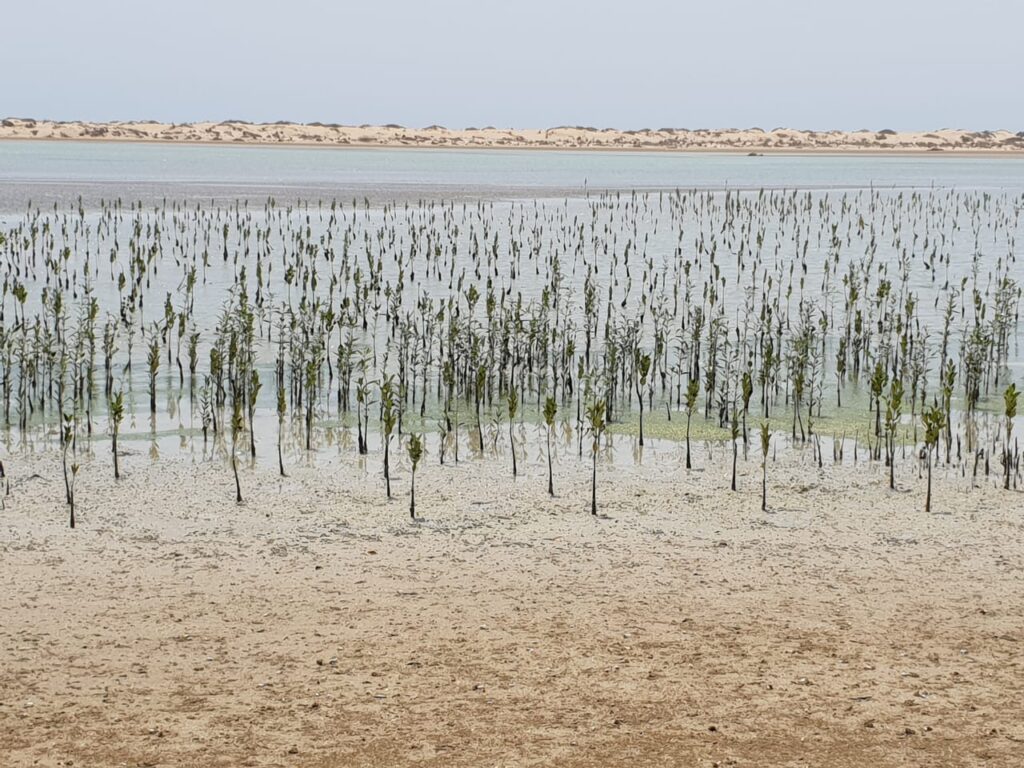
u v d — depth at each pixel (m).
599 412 25.34
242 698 15.37
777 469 28.56
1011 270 65.31
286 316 48.81
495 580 20.56
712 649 17.25
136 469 27.78
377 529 23.55
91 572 20.67
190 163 171.00
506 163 195.75
